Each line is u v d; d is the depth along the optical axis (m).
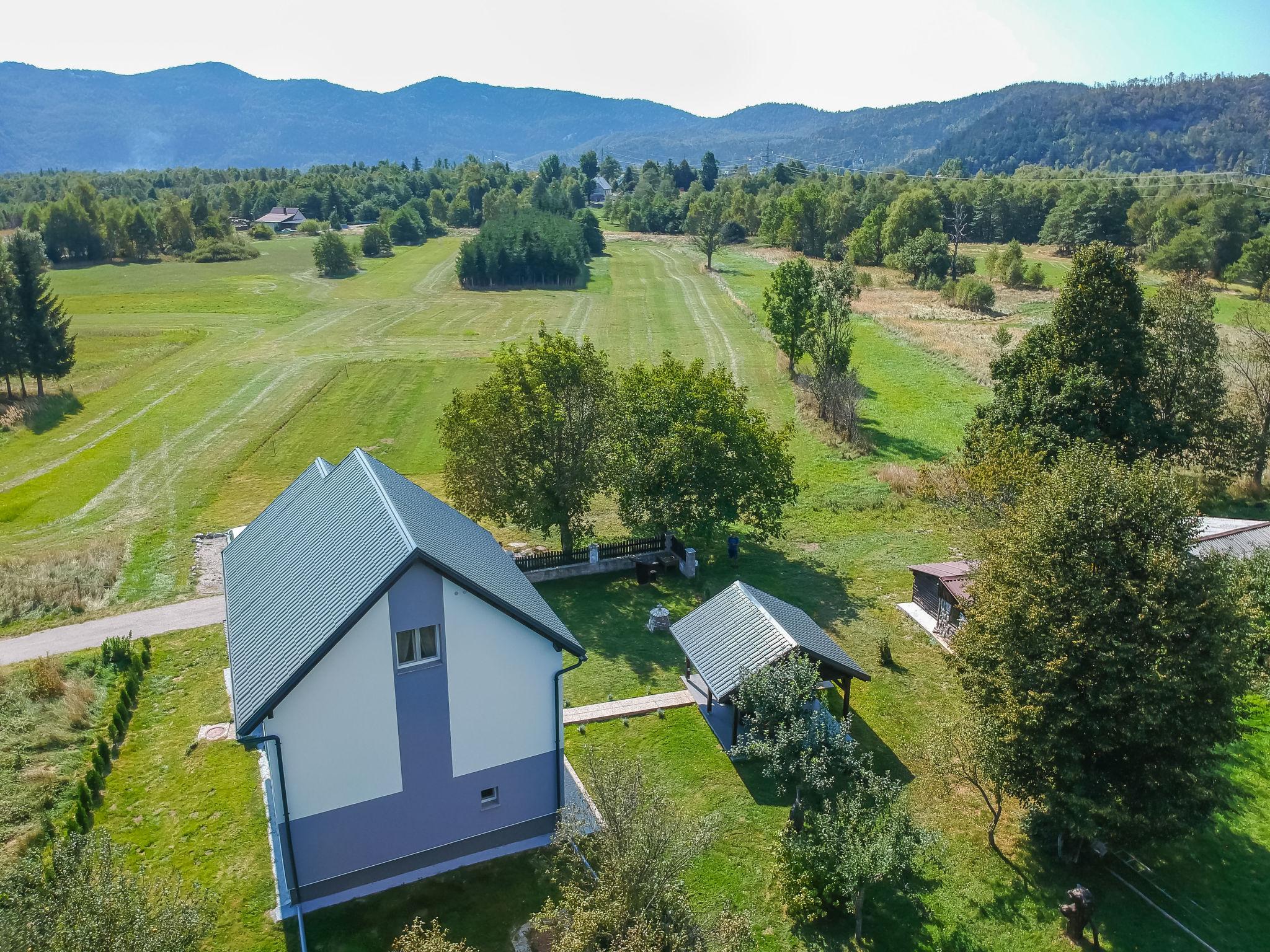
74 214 153.75
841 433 59.69
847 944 20.17
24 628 34.97
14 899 15.43
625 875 17.02
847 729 25.89
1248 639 22.11
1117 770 21.86
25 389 70.00
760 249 177.00
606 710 29.38
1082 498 22.36
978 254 158.88
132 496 49.69
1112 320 43.56
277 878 21.73
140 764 26.48
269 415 64.12
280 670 19.50
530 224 136.75
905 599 37.88
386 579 19.39
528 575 39.41
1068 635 21.00
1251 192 158.25
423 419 63.94
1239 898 21.58
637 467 39.81
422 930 17.27
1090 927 20.52
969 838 23.70
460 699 21.50
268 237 190.12
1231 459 49.12
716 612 29.97
